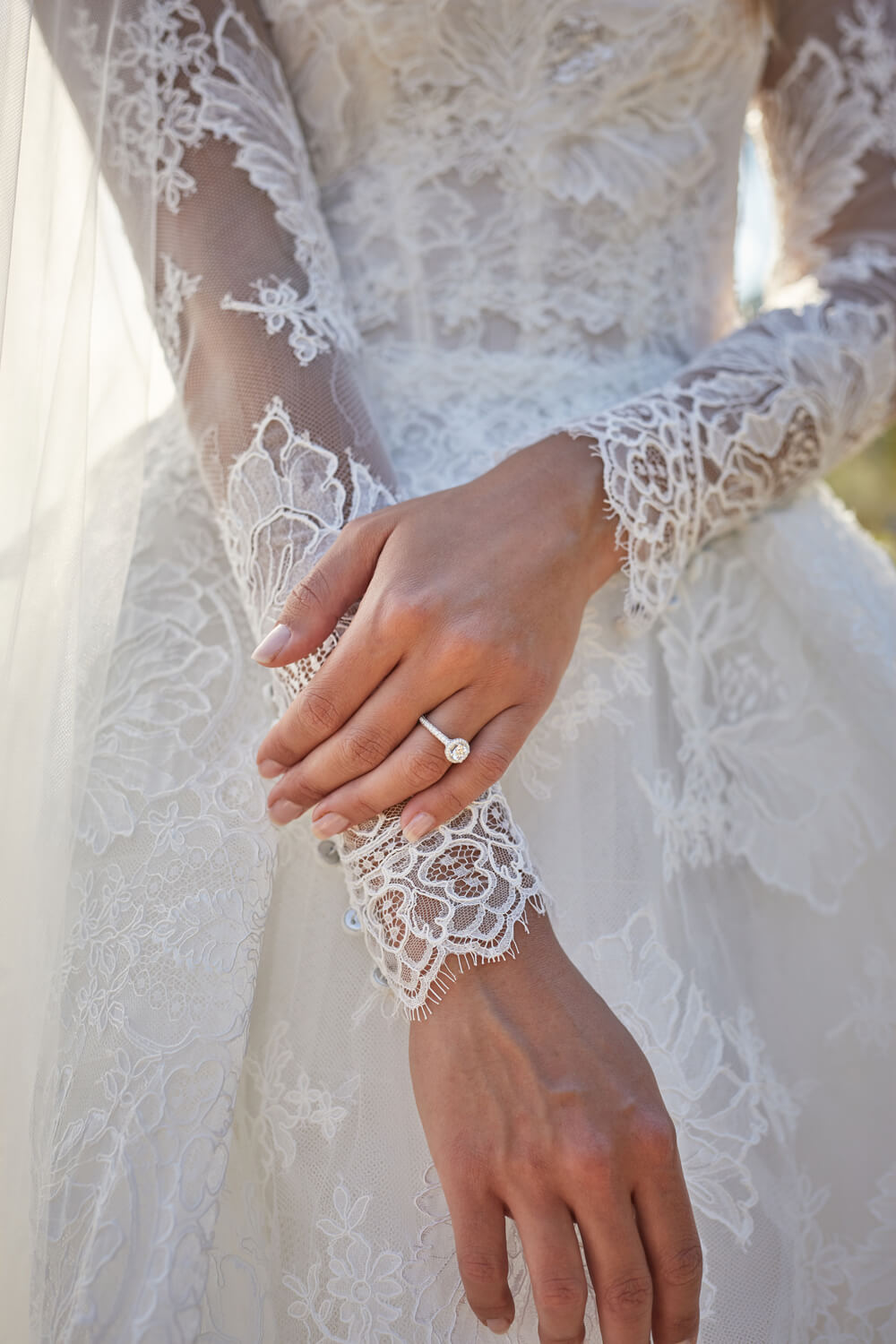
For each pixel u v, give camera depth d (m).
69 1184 0.72
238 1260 0.76
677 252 1.22
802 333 1.14
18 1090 0.74
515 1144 0.69
